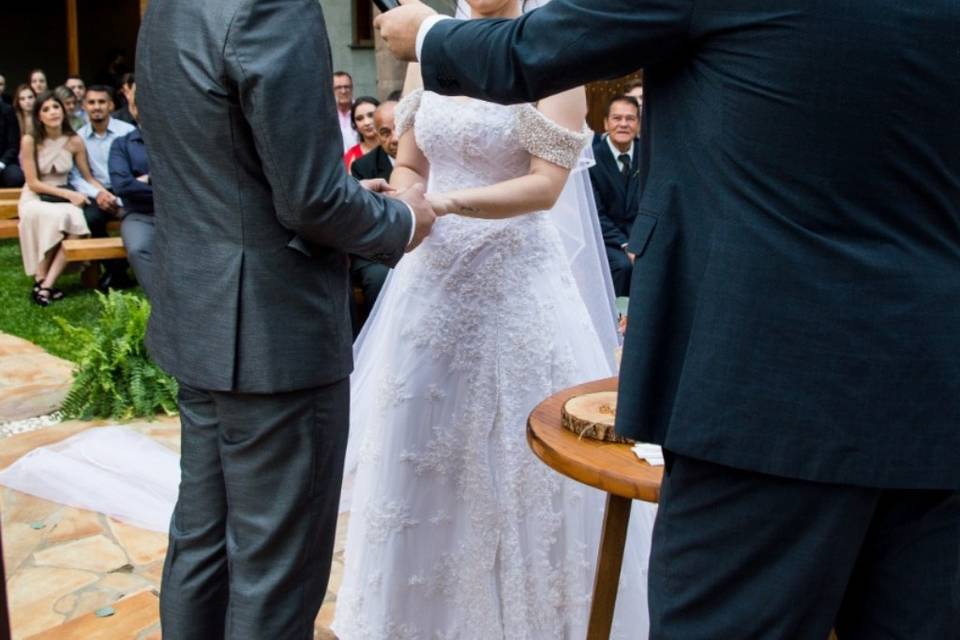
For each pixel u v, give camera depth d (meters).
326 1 10.73
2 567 1.25
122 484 3.42
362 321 4.91
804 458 1.17
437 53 1.44
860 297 1.16
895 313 1.16
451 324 2.20
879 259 1.16
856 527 1.20
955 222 1.21
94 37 17.45
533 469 2.20
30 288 7.18
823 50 1.12
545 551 2.21
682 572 1.29
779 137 1.16
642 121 1.37
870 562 1.28
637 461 1.60
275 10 1.57
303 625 1.83
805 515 1.20
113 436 3.88
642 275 1.30
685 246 1.27
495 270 2.20
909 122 1.13
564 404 1.82
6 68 16.86
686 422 1.23
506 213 2.08
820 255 1.17
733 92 1.19
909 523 1.25
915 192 1.17
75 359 5.17
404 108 2.31
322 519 1.82
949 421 1.17
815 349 1.17
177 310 1.76
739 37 1.18
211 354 1.71
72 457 3.63
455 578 2.26
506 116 2.11
